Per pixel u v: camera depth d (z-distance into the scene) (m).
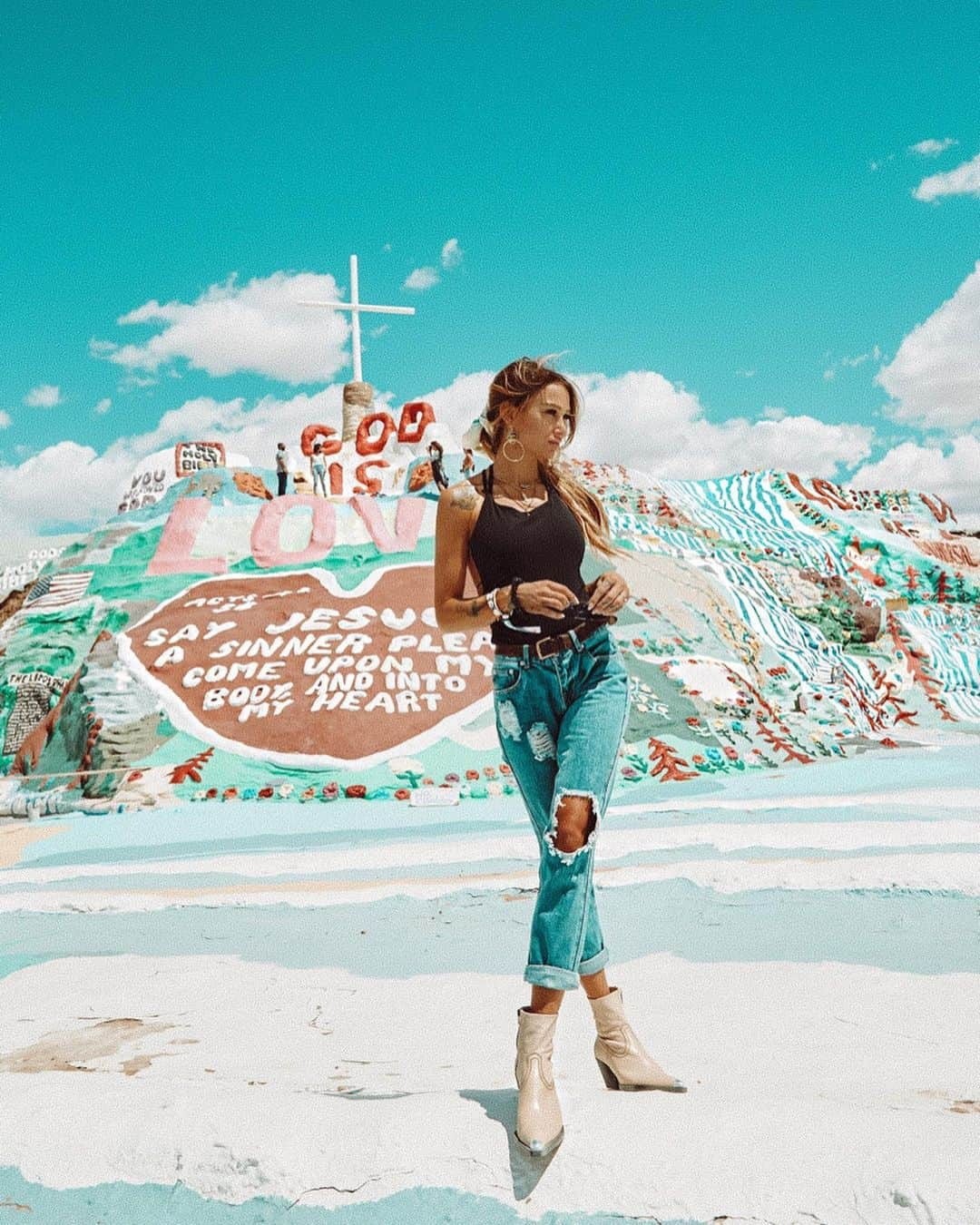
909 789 13.45
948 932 5.42
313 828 12.83
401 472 27.78
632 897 6.77
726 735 18.70
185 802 15.98
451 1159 2.68
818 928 5.68
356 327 32.09
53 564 23.64
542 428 3.15
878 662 29.95
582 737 2.94
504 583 3.10
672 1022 4.12
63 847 12.19
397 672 18.34
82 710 18.48
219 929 6.54
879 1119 2.69
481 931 6.09
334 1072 3.56
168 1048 4.02
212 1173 2.74
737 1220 2.41
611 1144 2.65
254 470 24.91
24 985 5.26
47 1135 2.94
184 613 20.36
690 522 31.08
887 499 38.22
